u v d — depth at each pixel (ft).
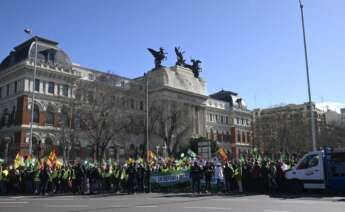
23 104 250.57
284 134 386.93
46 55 274.36
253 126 458.09
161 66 368.07
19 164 128.77
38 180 109.40
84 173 111.04
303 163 93.25
